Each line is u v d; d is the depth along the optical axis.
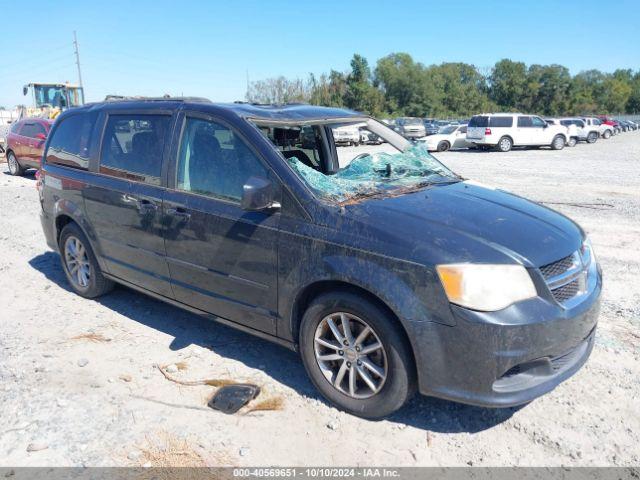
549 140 27.64
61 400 3.40
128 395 3.47
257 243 3.40
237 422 3.18
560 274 2.98
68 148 5.04
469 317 2.72
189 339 4.27
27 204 10.22
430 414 3.26
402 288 2.83
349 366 3.18
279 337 3.50
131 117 4.40
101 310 4.88
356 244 3.00
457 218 3.13
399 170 4.12
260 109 3.94
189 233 3.79
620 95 112.94
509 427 3.13
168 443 2.99
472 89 103.50
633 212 9.42
